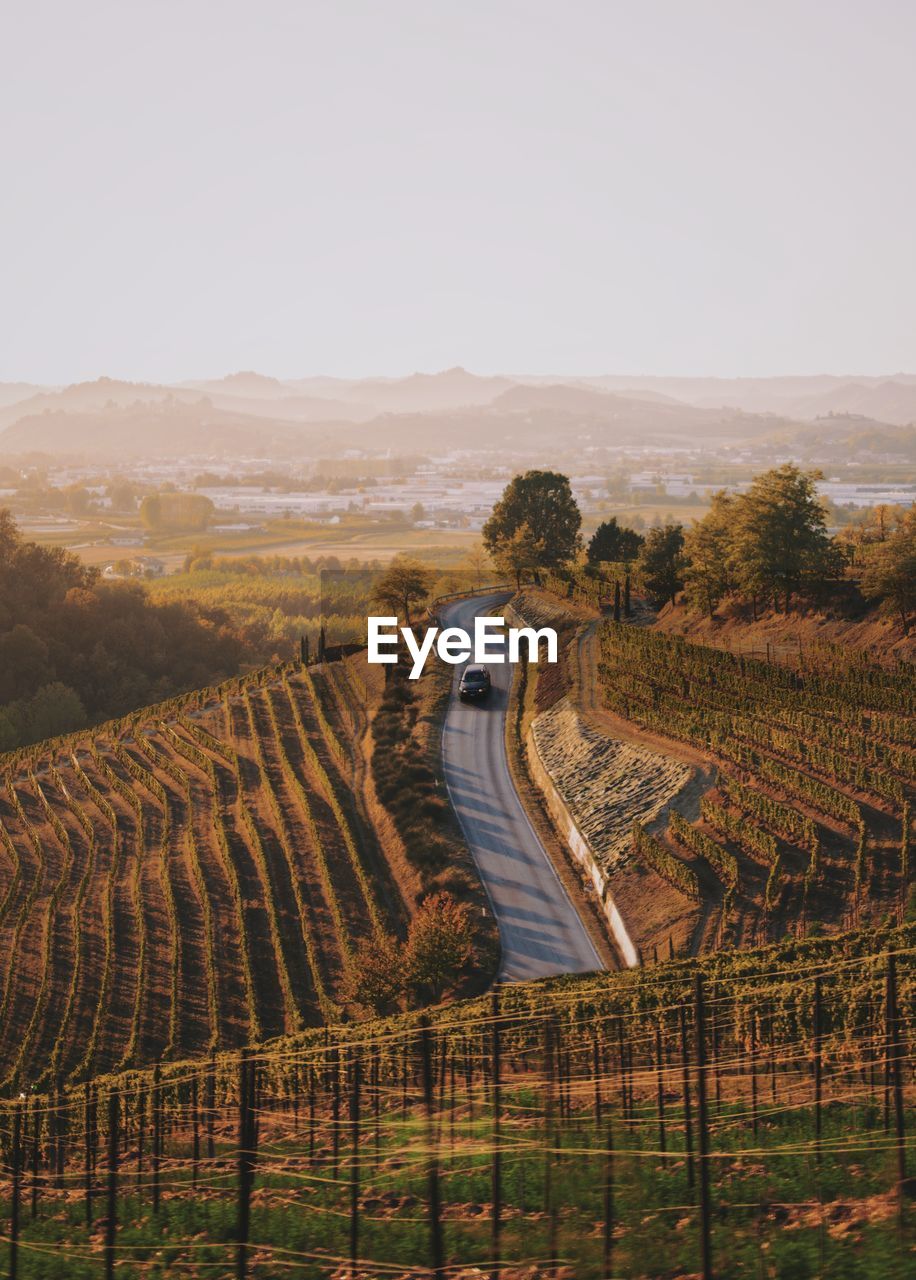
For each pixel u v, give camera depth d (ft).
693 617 337.72
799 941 145.07
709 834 198.18
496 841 240.73
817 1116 75.00
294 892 239.50
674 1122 81.71
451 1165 78.95
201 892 247.50
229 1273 67.36
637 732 264.72
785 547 289.74
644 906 188.75
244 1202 67.46
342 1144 94.63
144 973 214.69
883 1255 53.21
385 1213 72.64
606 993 122.83
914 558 241.35
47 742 411.34
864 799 186.70
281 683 413.18
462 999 175.11
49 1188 104.83
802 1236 57.36
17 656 611.88
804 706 227.81
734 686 256.52
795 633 277.44
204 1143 114.42
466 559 590.55
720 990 118.62
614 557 507.71
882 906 156.46
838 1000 104.68
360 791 288.92
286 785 304.50
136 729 390.63
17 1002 211.61
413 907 218.38
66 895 261.85
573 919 201.36
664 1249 59.00
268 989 204.44
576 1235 63.00
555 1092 92.73
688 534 361.51
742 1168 69.67
